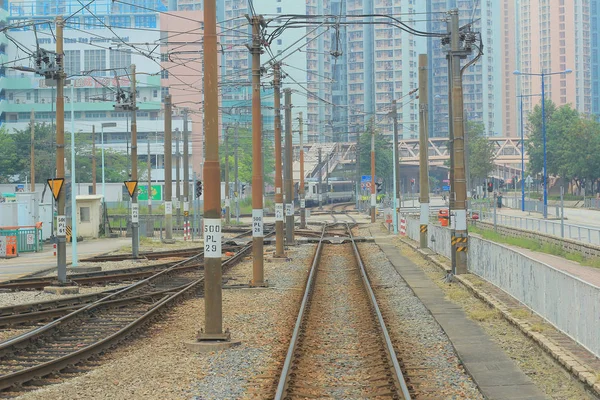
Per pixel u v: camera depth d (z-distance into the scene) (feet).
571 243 124.16
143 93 430.20
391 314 65.36
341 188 510.99
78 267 107.65
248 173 411.95
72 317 61.52
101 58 428.56
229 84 147.23
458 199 91.20
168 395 38.17
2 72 435.53
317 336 54.85
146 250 150.20
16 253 136.56
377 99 654.94
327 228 221.46
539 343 46.65
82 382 41.16
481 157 407.23
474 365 43.47
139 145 430.20
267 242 168.14
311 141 587.68
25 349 50.24
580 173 363.76
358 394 37.73
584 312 43.65
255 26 91.35
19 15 445.78
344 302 74.28
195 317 65.87
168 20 432.66
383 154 447.01
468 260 93.04
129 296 79.82
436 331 56.13
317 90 597.52
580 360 40.42
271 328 59.21
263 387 39.22
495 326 57.16
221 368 44.80
